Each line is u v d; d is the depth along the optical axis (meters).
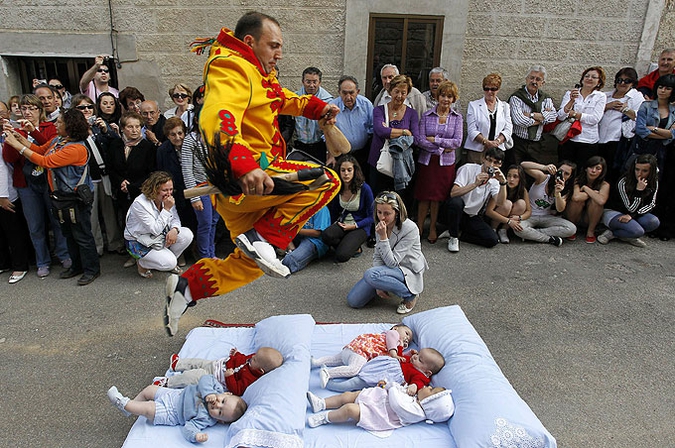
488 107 5.97
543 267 5.39
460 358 3.34
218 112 1.89
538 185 6.09
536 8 6.34
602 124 6.28
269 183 1.86
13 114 5.68
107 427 3.21
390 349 3.48
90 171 5.20
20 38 6.19
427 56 6.41
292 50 6.31
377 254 4.61
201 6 6.13
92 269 4.96
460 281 5.07
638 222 5.93
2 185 4.78
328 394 3.29
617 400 3.47
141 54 6.29
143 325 4.29
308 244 5.25
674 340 4.16
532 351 3.98
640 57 6.59
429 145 5.59
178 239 5.05
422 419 3.03
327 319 4.40
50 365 3.78
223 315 4.44
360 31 6.21
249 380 3.27
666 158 6.04
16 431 3.17
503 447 2.71
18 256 5.02
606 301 4.73
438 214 6.44
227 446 2.76
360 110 5.80
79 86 6.56
